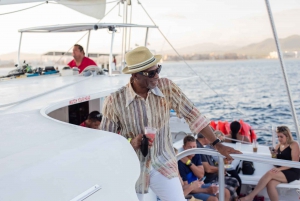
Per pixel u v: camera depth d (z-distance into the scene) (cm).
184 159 353
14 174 101
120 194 101
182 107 211
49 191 94
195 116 212
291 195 388
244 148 494
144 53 190
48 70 534
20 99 249
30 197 89
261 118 1859
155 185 207
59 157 117
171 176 204
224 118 1892
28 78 458
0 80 427
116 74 511
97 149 130
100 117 352
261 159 216
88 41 664
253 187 405
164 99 203
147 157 201
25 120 180
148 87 193
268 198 393
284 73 269
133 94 198
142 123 200
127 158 127
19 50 601
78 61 561
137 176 114
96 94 297
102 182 106
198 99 2638
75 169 110
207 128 216
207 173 389
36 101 251
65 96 275
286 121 1758
